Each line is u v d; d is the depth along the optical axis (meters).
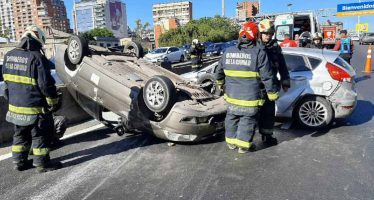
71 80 6.87
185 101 5.86
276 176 4.52
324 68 6.50
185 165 4.98
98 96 6.48
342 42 12.23
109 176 4.65
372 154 5.24
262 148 5.64
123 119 6.16
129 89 6.02
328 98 6.48
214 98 6.46
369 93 10.23
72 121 7.68
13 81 4.67
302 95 6.58
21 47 4.69
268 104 5.59
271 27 5.28
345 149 5.50
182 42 70.00
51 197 4.08
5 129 6.39
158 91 5.59
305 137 6.17
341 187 4.16
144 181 4.46
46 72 4.64
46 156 4.87
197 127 5.59
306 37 10.90
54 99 4.77
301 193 4.03
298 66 6.72
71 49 6.73
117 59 7.04
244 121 5.23
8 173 4.86
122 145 5.98
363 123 7.01
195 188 4.23
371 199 3.85
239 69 5.08
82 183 4.46
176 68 16.23
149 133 6.04
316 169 4.72
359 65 18.75
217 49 33.34
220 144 5.91
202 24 72.56
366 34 49.50
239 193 4.07
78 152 5.67
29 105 4.66
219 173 4.66
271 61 5.37
